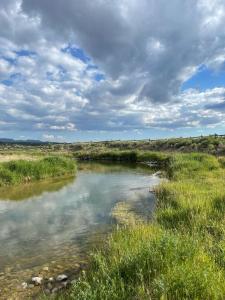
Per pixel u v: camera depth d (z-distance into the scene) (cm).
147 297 560
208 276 585
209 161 3216
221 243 782
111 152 5981
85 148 10244
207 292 552
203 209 1211
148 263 662
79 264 933
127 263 682
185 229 1004
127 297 570
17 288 802
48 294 754
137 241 852
